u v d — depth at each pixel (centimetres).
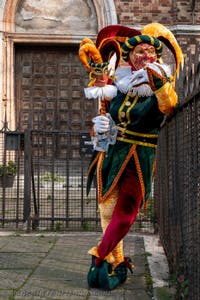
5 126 710
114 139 412
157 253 545
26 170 689
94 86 414
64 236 650
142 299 388
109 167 417
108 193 410
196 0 1227
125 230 399
